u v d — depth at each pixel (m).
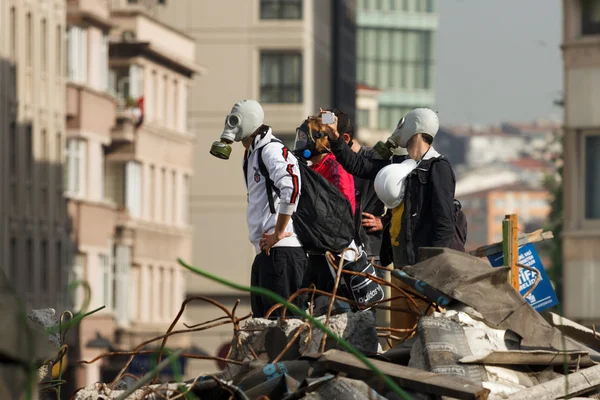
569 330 13.20
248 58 111.81
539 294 16.44
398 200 14.02
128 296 95.69
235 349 12.23
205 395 11.23
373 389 10.72
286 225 14.38
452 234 13.88
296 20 111.94
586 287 62.28
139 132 96.44
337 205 14.73
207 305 108.38
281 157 14.48
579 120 62.03
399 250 14.06
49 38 82.25
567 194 62.72
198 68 107.00
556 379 11.14
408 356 11.77
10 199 76.69
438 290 11.94
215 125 111.75
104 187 97.00
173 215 104.56
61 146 84.31
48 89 82.19
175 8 111.81
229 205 111.12
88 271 87.69
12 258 76.94
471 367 11.12
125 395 9.73
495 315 11.73
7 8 75.94
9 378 8.95
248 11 111.94
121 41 97.75
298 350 12.09
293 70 112.12
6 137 75.88
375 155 15.59
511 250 14.87
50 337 12.31
